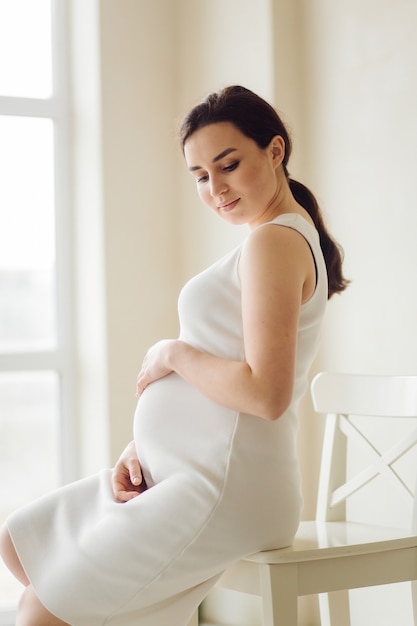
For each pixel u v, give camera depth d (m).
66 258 3.19
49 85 3.19
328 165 2.71
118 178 3.04
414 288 2.38
